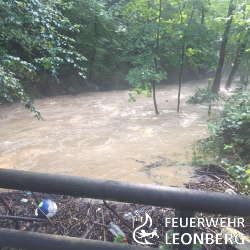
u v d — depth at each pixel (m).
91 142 7.44
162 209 3.56
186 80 21.31
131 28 11.30
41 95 13.66
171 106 12.15
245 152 5.73
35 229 3.10
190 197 1.48
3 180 1.57
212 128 6.28
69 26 3.55
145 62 10.69
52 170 5.67
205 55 10.91
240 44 12.75
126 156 6.36
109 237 2.98
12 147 7.07
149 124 9.22
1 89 3.25
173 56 10.96
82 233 3.06
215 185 4.50
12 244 1.69
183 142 7.30
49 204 3.31
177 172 5.34
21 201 3.76
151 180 5.05
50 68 3.62
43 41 3.41
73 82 15.80
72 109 11.75
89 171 5.57
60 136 7.98
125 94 15.79
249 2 8.78
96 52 16.70
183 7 10.79
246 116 5.75
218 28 11.21
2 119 9.85
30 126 9.05
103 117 10.28
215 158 5.91
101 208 3.52
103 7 16.56
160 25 10.23
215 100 12.35
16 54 10.19
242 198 1.46
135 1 10.81
